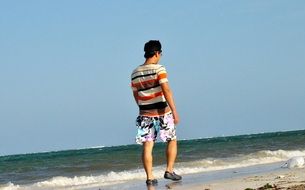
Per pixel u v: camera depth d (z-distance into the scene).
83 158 29.27
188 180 8.51
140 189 7.05
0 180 16.16
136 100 6.93
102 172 16.47
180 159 19.73
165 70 6.69
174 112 6.78
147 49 6.73
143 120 6.84
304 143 31.56
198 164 16.05
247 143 36.44
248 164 15.37
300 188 6.09
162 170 13.52
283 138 44.78
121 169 17.38
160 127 6.89
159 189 6.58
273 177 7.97
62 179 13.66
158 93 6.73
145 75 6.70
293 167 10.88
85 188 9.98
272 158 18.05
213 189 6.44
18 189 12.44
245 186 6.70
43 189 11.56
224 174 10.51
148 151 6.91
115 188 8.86
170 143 7.14
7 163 31.67
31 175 17.97
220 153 23.72
